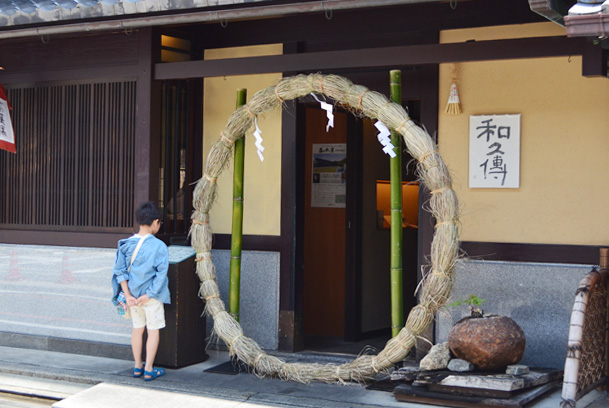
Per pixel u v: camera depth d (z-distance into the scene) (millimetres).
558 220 5789
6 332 7211
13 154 7270
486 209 6020
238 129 6203
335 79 5746
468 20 6109
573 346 4785
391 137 5715
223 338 6117
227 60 6137
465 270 6027
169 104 6953
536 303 5801
